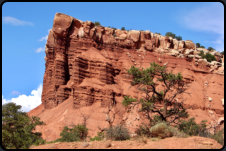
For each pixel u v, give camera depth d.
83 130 27.41
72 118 45.88
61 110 50.50
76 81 52.09
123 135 18.42
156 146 14.16
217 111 59.00
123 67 60.84
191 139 15.34
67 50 58.28
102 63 55.81
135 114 47.75
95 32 60.59
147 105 25.34
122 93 55.25
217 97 61.44
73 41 58.44
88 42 58.44
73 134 26.28
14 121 24.92
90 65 55.19
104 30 63.59
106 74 55.34
